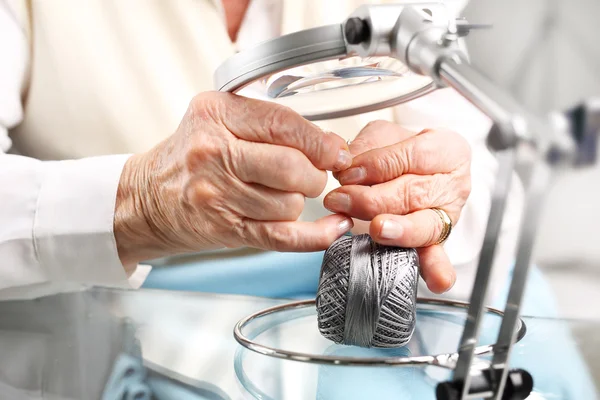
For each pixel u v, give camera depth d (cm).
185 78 93
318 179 49
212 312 61
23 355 51
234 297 66
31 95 91
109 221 60
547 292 65
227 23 94
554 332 54
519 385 36
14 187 63
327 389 42
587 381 44
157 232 61
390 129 70
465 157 63
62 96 90
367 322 47
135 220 60
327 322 48
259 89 52
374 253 49
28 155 96
